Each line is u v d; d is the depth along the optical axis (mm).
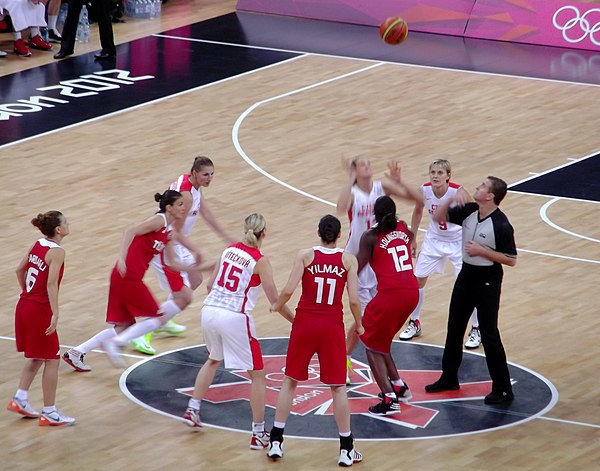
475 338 31406
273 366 29703
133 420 26812
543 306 33500
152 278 35531
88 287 34625
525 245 38219
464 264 27797
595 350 30609
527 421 26719
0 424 26609
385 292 26906
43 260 25953
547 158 46938
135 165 45875
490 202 27281
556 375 29156
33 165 45812
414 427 26422
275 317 32844
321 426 26500
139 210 40969
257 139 49094
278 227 39375
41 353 26203
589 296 34219
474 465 24500
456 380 28422
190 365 29891
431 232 31641
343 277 24797
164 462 24703
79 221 39906
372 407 27219
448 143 48594
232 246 25859
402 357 30469
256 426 25406
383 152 47375
